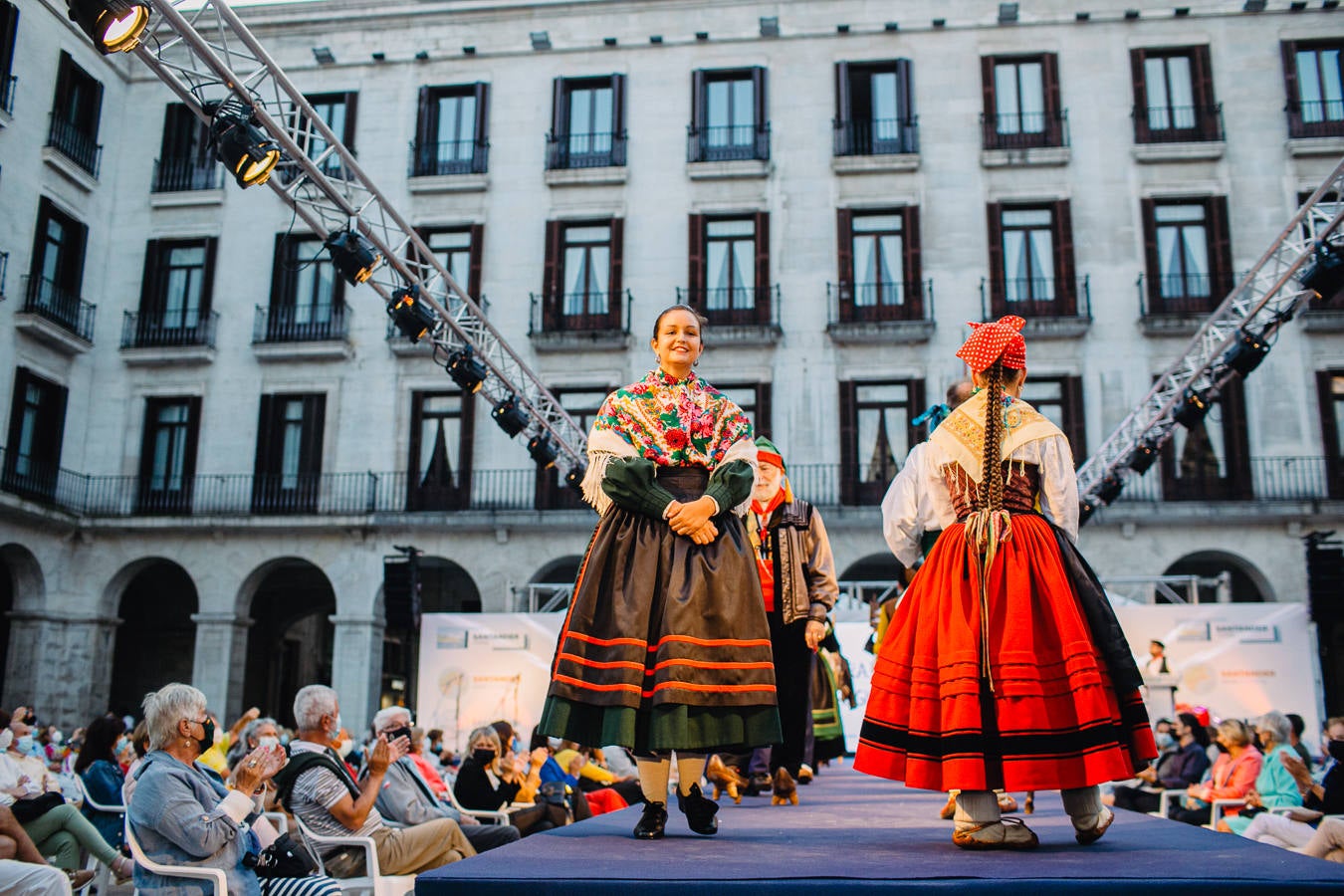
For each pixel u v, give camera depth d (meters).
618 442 3.44
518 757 10.90
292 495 23.27
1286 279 11.90
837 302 22.88
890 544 3.61
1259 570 21.08
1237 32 22.92
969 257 22.81
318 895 5.00
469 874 2.30
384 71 24.78
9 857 5.56
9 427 21.56
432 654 17.31
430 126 24.55
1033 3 23.47
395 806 6.74
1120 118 22.97
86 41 23.73
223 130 9.12
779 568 5.59
